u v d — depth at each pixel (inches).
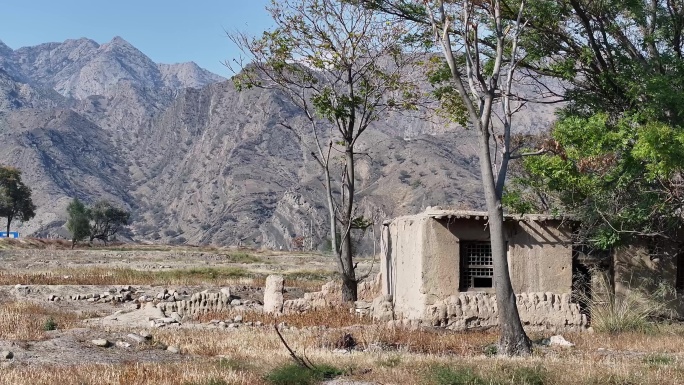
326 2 1298.0
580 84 1219.2
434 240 1045.2
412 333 928.9
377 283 1354.6
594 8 1149.7
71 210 5944.9
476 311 1026.1
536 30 1182.9
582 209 1059.9
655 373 657.0
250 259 3312.0
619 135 978.1
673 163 921.5
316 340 879.1
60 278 1835.6
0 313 1128.2
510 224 1065.5
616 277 1101.1
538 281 1066.1
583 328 1040.2
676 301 1097.4
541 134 1475.1
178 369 660.7
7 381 587.5
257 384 615.8
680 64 1087.6
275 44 1327.5
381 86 1347.2
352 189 1330.0
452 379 619.8
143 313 1232.2
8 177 6378.0
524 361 716.0
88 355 764.0
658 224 1059.3
